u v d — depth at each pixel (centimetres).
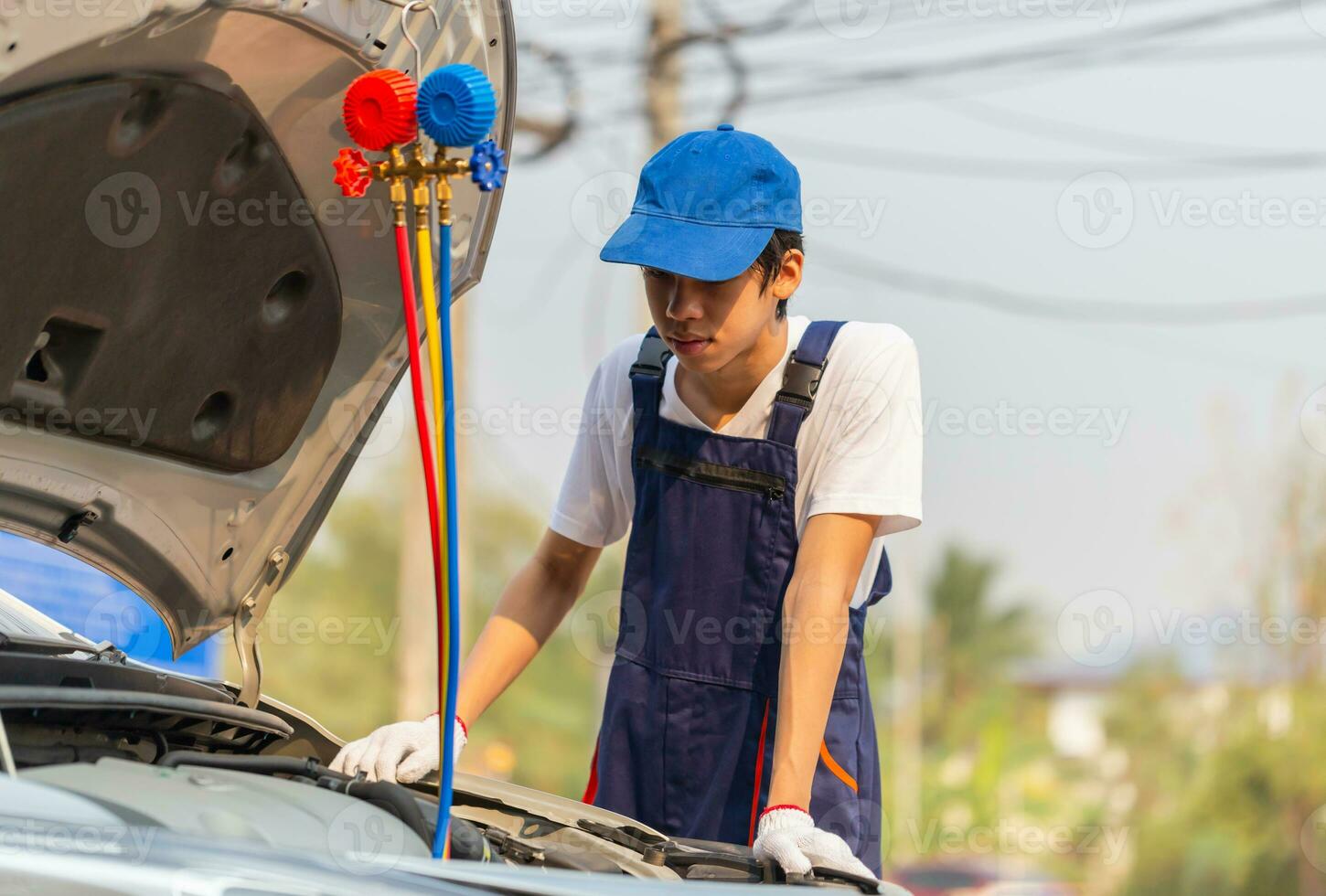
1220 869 2416
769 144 209
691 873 173
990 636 3197
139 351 184
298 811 143
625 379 236
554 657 2850
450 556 146
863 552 213
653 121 882
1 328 170
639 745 226
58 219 165
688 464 224
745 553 221
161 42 155
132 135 165
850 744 223
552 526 243
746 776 221
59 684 177
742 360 219
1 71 141
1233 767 2427
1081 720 3009
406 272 147
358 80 144
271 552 212
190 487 199
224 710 182
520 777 2728
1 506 186
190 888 117
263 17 160
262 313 193
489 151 144
